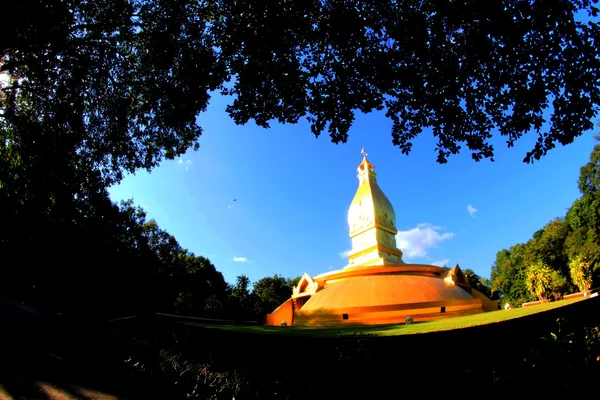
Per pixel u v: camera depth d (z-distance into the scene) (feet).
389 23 33.40
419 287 80.02
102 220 80.02
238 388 22.95
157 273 120.57
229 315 143.33
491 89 33.58
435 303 73.20
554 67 29.71
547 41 28.91
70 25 42.98
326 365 21.62
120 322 44.62
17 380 23.56
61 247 68.69
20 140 53.06
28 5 33.32
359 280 86.48
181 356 30.89
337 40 33.81
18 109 53.72
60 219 67.10
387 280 83.87
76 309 48.78
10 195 58.75
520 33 28.37
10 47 37.29
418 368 19.72
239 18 37.04
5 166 53.88
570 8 27.37
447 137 37.29
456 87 32.94
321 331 47.01
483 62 31.01
